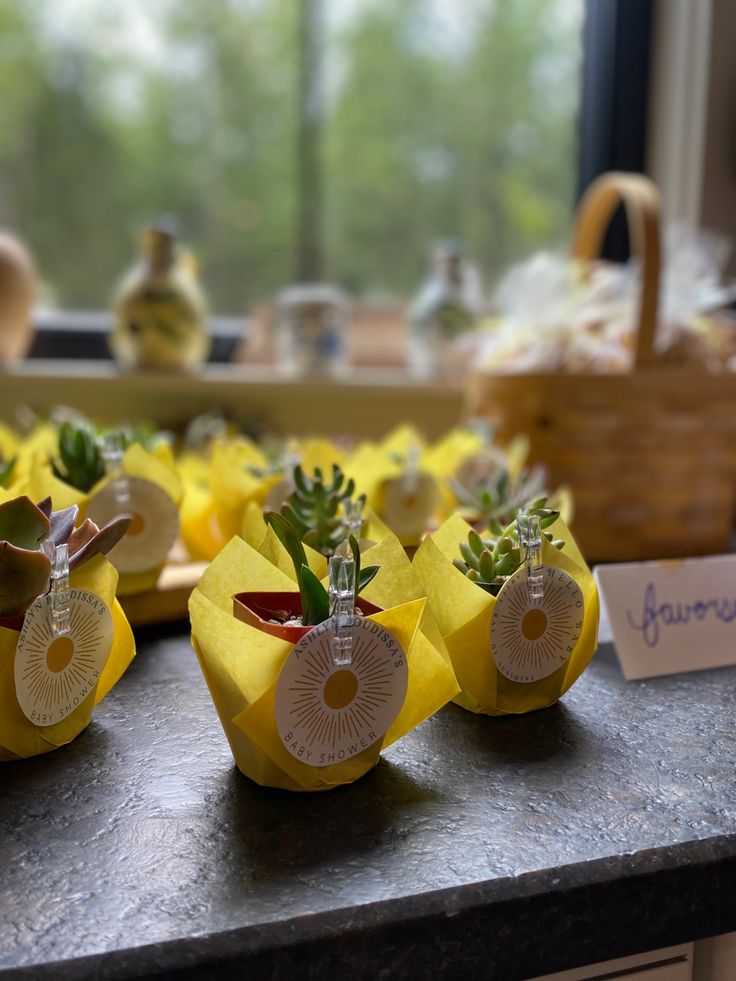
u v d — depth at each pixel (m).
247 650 0.25
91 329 0.86
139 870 0.23
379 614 0.27
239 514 0.44
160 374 0.76
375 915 0.21
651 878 0.24
